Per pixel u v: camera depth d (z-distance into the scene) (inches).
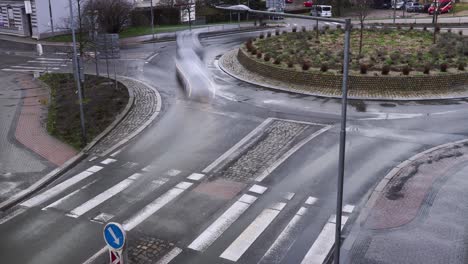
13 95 1215.6
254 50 1481.3
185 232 564.4
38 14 2113.7
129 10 2183.8
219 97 1143.0
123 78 1352.1
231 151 808.9
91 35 1414.9
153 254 521.3
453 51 1445.6
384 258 505.0
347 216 594.2
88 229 576.1
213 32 2190.0
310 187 674.2
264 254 519.5
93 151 828.6
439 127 911.0
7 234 569.3
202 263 504.7
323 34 1804.9
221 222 585.9
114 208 625.9
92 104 1080.2
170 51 1776.6
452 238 537.3
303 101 1096.8
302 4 3110.2
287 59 1387.8
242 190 669.9
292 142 844.0
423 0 2960.1
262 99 1119.6
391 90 1158.3
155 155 800.3
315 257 512.7
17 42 2087.8
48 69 1537.9
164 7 2524.6
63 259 516.1
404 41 1638.8
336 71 1239.5
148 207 625.9
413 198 629.6
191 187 681.6
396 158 765.3
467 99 1099.3
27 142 872.3
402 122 943.0
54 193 675.4
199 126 935.7
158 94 1171.9
